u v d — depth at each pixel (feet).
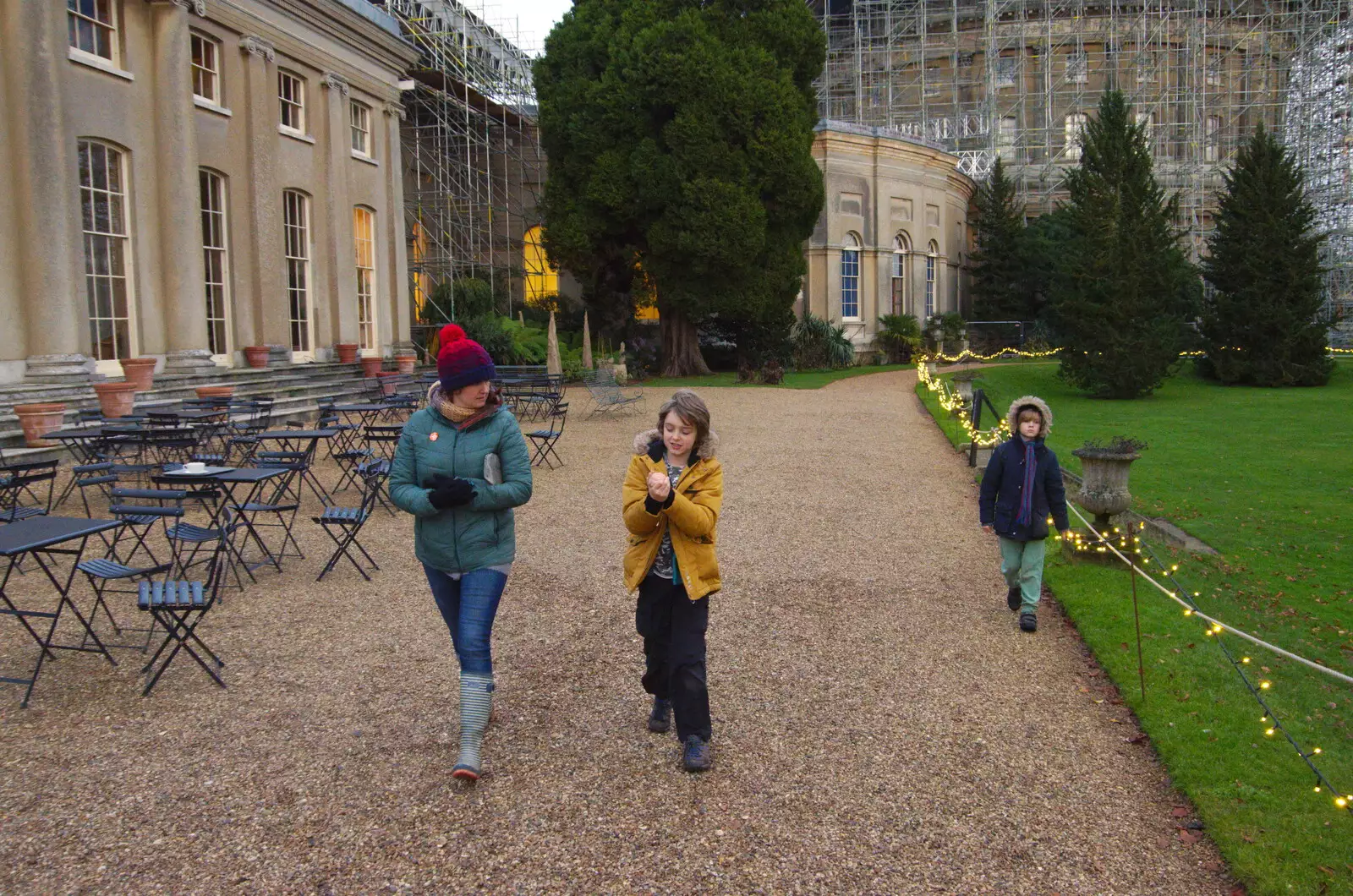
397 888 10.78
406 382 65.00
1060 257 132.16
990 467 21.03
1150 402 81.56
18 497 29.45
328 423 53.16
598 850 11.59
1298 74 155.84
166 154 51.31
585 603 21.79
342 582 23.27
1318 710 16.80
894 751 14.46
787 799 12.92
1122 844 12.03
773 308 93.04
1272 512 36.01
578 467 41.50
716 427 56.18
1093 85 164.45
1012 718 15.74
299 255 65.62
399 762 13.75
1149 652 18.54
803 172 89.56
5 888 10.61
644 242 93.45
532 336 90.27
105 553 25.63
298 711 15.49
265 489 34.88
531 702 16.06
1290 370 93.40
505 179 108.27
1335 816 12.52
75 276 45.37
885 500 34.65
